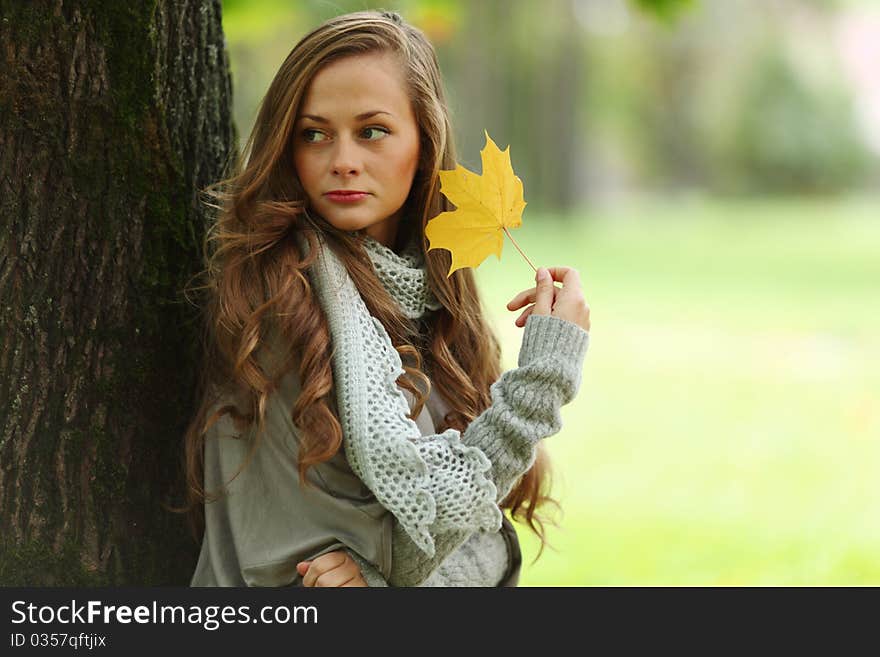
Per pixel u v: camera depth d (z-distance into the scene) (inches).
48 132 133.3
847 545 273.9
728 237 1417.3
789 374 523.5
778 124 2153.1
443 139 140.6
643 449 380.5
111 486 137.7
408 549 123.6
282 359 126.1
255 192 133.6
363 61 131.6
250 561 125.8
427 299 144.5
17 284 133.6
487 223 135.0
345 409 121.6
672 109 2207.2
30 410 134.5
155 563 141.5
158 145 140.9
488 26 1357.0
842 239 1413.6
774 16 2062.0
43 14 131.8
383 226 144.7
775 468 353.7
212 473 132.3
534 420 124.9
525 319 136.6
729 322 693.3
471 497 119.9
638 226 1574.8
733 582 245.6
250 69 668.1
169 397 141.9
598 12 1760.6
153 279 139.9
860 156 2187.5
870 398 461.1
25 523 135.1
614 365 553.6
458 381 145.2
